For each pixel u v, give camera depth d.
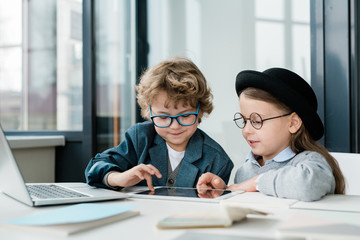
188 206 0.66
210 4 2.11
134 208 0.56
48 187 0.87
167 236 0.45
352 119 1.81
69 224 0.48
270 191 0.77
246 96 0.98
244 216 0.51
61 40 2.02
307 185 0.71
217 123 2.08
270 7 1.98
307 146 1.00
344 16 1.81
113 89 2.12
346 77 1.81
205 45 2.12
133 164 1.13
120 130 2.15
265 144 0.98
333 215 0.58
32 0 2.03
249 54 2.03
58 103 2.04
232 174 2.04
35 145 1.81
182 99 0.99
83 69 1.98
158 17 2.22
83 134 1.98
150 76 1.07
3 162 0.68
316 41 1.87
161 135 1.05
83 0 1.97
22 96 2.04
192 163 1.07
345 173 1.08
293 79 1.02
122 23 2.17
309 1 1.90
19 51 2.03
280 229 0.43
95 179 0.93
